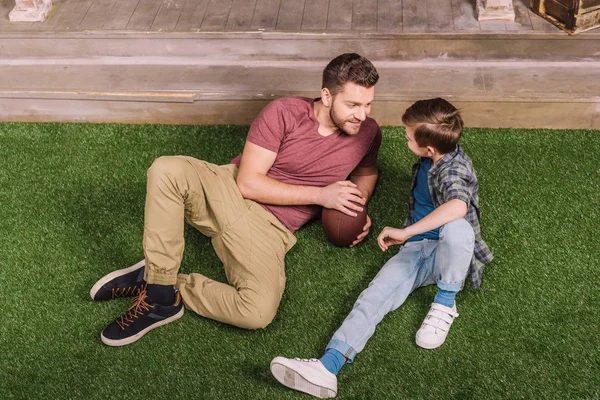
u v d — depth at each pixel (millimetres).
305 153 3238
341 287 3246
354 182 3498
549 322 3055
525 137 3895
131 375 2932
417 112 2877
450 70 4023
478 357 2949
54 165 3875
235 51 4160
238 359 2975
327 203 3199
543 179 3668
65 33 4172
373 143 3350
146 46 4195
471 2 4211
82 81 4117
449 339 3018
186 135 4023
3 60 4312
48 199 3682
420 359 2955
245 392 2861
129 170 3828
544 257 3309
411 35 3996
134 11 4312
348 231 3230
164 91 4023
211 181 3111
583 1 3809
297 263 3348
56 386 2902
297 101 3207
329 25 4102
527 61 4047
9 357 3006
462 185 2879
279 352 2998
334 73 2977
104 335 3014
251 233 3139
